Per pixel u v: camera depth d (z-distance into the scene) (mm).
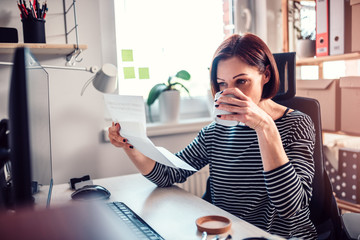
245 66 929
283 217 814
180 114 2092
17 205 482
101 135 1709
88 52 1654
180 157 1200
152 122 1966
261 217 1048
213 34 2107
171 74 1993
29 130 482
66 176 1653
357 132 1683
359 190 1745
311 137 1000
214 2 2088
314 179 1119
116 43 1821
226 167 1102
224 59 946
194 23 2037
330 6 1746
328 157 1894
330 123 1794
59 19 1581
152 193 1058
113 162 1753
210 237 714
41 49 1366
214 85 1042
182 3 1984
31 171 488
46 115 862
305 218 1025
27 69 487
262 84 1003
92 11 1649
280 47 2189
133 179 1237
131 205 944
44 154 777
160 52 1948
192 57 2059
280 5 2164
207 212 875
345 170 1794
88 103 1667
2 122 725
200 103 2145
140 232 695
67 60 1575
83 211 330
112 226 323
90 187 1028
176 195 1029
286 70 1199
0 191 628
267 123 800
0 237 284
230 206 1085
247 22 2217
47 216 316
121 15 1831
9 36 1329
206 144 1189
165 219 829
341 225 1045
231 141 1104
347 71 2240
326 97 1803
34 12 1358
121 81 1854
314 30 1999
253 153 1055
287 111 1058
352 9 1649
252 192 1046
